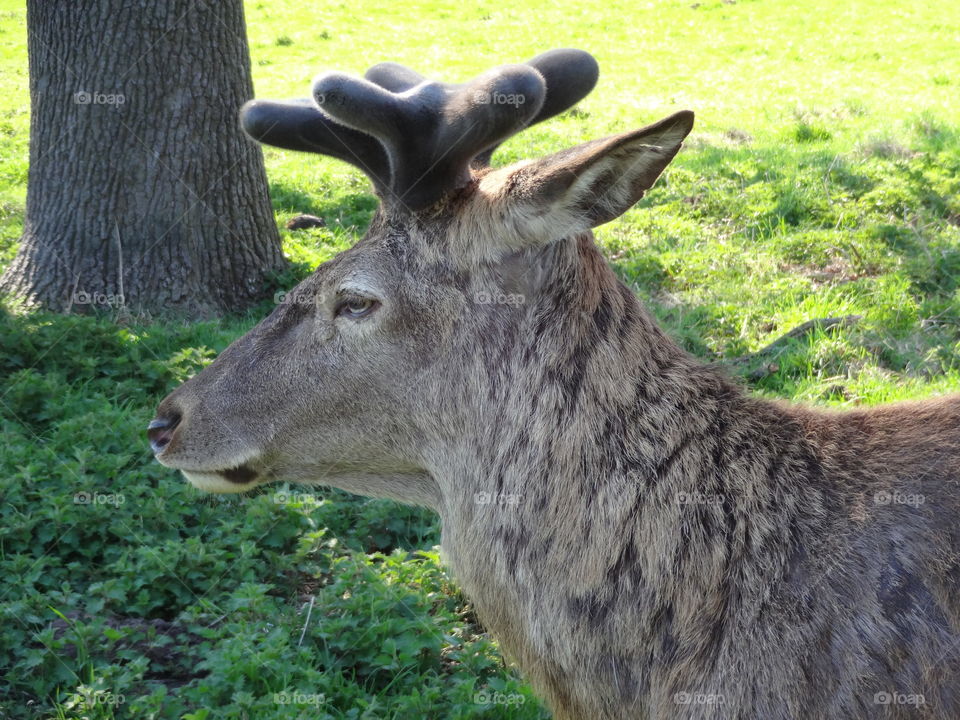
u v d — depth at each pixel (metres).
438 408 4.82
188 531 7.66
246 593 6.66
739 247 14.09
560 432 4.57
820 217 15.21
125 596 6.75
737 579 4.27
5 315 10.81
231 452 5.12
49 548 7.25
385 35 41.09
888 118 25.06
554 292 4.65
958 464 4.35
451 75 34.38
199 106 11.70
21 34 38.72
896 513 4.26
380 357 4.86
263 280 12.47
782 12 44.47
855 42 38.91
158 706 5.68
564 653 4.53
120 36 11.30
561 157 4.52
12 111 27.58
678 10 45.28
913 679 3.98
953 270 12.88
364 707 5.91
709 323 11.50
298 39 39.66
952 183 16.20
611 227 15.05
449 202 4.75
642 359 4.68
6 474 7.82
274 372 5.05
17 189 19.00
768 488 4.41
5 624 6.34
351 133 4.92
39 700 5.96
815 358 10.30
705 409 4.61
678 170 17.62
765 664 4.13
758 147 21.06
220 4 11.73
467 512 4.80
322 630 6.42
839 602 4.12
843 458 4.50
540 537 4.57
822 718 4.04
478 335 4.72
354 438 5.01
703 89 31.73
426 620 6.57
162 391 9.95
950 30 40.47
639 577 4.38
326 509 7.88
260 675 5.95
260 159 12.53
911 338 10.82
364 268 4.84
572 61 5.29
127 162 11.55
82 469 7.85
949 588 4.05
